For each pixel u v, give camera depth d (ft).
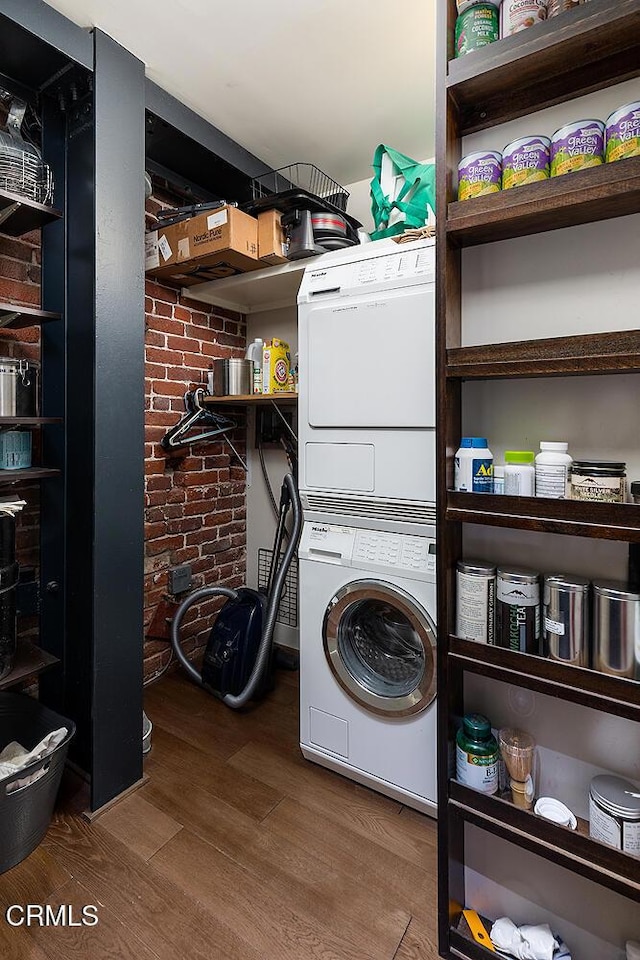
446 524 3.52
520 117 3.45
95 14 4.76
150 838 4.62
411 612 4.71
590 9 2.76
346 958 3.57
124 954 3.57
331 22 4.92
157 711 6.82
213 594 7.66
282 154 7.30
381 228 6.04
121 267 5.01
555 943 3.43
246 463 9.32
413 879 4.22
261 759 5.82
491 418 3.76
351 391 5.04
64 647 5.42
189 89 5.91
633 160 2.69
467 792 3.47
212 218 6.38
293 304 8.47
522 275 3.51
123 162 5.02
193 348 8.07
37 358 5.61
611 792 3.11
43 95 5.17
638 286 3.11
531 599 3.32
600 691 2.93
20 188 4.72
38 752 4.52
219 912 3.90
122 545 5.10
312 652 5.53
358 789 5.32
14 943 3.64
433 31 5.06
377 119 6.52
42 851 4.45
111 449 4.96
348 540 5.21
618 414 3.26
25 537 5.64
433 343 4.52
